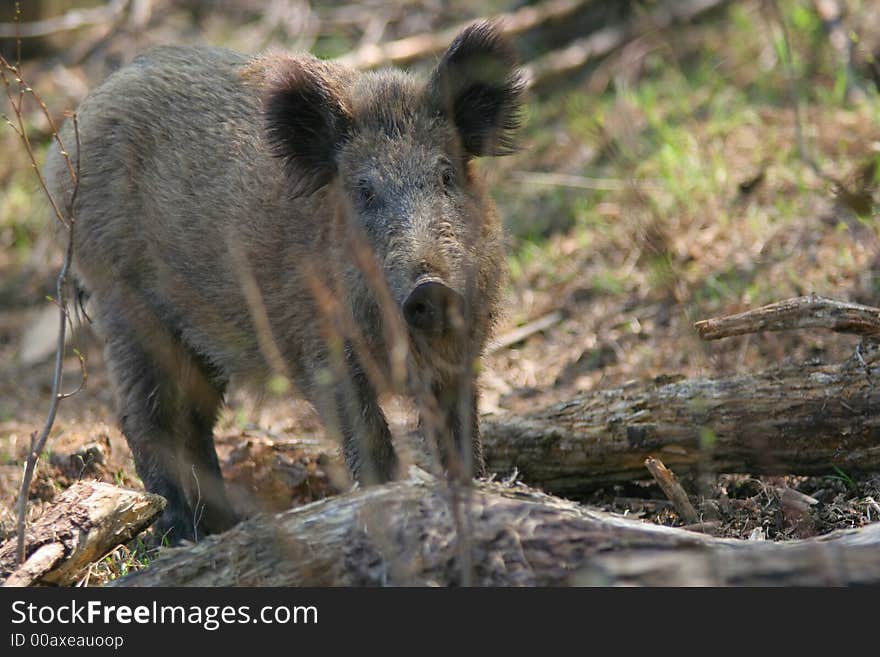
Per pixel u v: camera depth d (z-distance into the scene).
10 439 12.98
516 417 10.67
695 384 9.88
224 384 11.98
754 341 12.10
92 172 11.51
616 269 15.19
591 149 17.73
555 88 20.27
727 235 14.53
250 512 10.76
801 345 11.81
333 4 23.97
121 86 11.71
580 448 10.28
